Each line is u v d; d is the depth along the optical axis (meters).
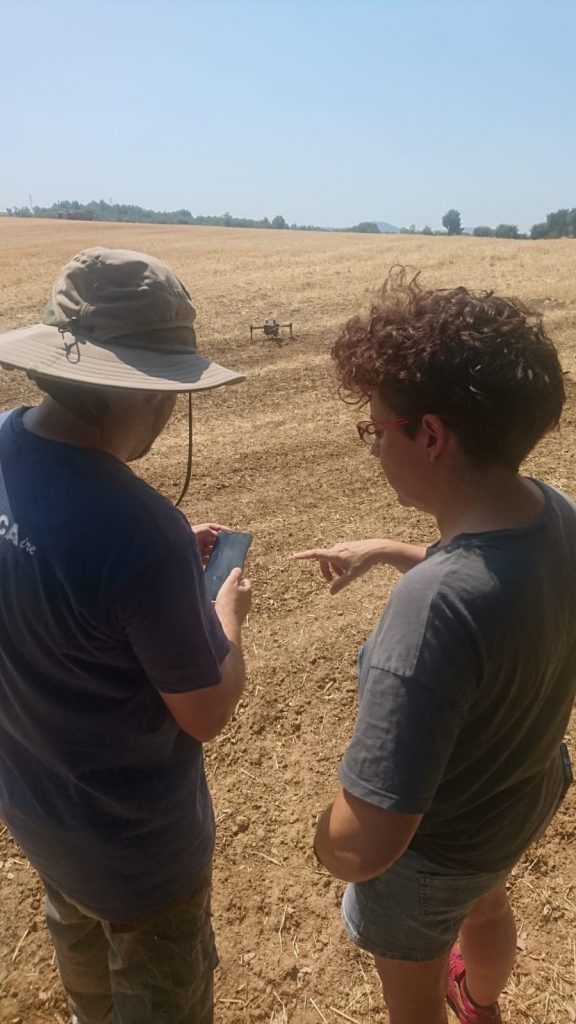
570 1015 2.20
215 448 7.07
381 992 2.29
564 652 1.29
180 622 1.22
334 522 5.44
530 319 1.24
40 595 1.18
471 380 1.12
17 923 2.49
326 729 3.36
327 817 1.30
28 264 25.33
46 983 2.31
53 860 1.50
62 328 1.24
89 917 1.71
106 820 1.42
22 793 1.45
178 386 1.20
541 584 1.18
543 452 6.84
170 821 1.48
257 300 16.47
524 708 1.25
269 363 10.93
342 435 7.48
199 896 1.62
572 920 2.49
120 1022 1.58
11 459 1.25
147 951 1.56
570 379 9.23
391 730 1.16
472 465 1.22
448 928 1.54
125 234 50.72
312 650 3.86
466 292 1.23
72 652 1.23
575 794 2.99
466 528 1.23
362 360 1.22
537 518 1.24
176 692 1.29
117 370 1.18
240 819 2.89
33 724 1.34
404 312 1.21
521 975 2.31
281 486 6.14
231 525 5.38
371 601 4.34
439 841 1.40
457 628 1.13
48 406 1.27
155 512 1.21
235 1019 2.21
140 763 1.40
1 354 1.19
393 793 1.16
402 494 1.33
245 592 1.75
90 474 1.20
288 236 47.28
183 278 20.23
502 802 1.39
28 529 1.18
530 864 2.69
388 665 1.17
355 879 1.25
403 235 51.19
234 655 1.48
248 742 3.28
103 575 1.16
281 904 2.56
